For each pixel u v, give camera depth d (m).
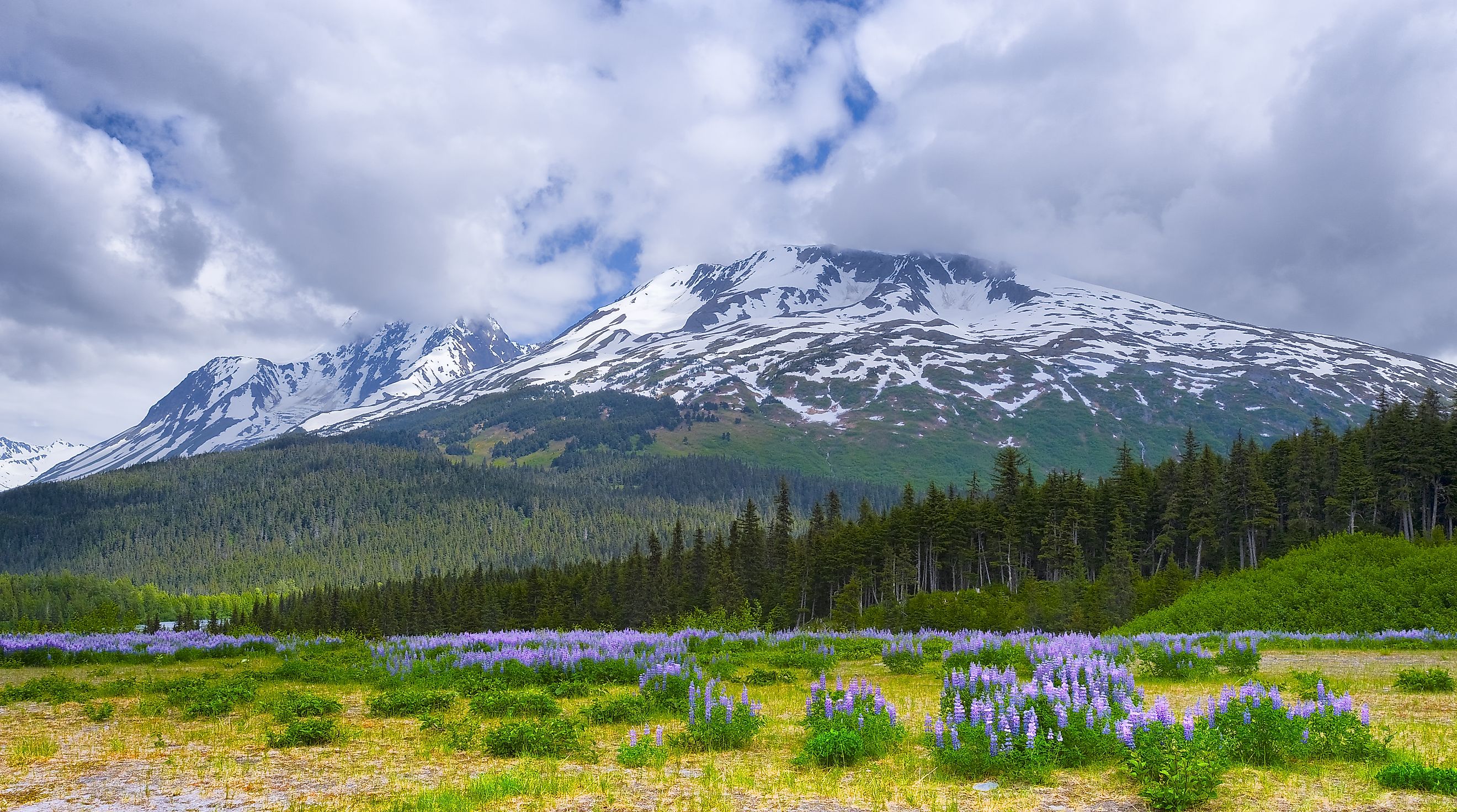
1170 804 10.26
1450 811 9.90
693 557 104.06
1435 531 66.31
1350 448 80.50
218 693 21.16
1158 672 23.94
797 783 12.11
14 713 20.56
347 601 127.62
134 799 11.85
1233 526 87.12
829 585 97.88
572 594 109.31
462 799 11.46
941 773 12.42
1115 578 67.25
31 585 178.25
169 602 184.38
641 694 20.30
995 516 91.19
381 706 19.66
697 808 10.96
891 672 28.08
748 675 27.55
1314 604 42.00
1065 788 11.48
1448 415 84.56
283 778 13.02
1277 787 11.09
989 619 60.47
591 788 11.99
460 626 102.25
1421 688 19.97
